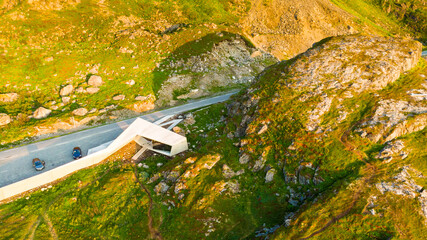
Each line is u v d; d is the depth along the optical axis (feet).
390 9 542.16
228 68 302.86
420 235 113.29
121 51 280.72
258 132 176.65
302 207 134.21
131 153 192.03
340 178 140.56
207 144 190.80
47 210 152.56
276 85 200.03
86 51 273.54
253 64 325.42
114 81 253.65
